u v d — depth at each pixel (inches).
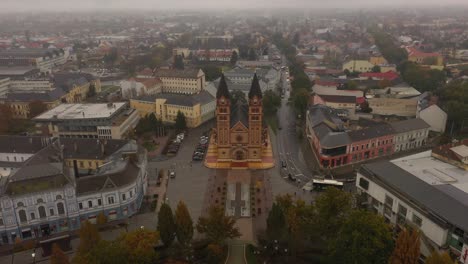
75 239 4788.4
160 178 6284.5
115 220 5157.5
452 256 4131.4
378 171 5221.5
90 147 6496.1
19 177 4751.5
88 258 3634.4
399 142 7426.2
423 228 4392.2
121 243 4010.8
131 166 5497.1
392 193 4815.5
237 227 4980.3
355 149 6879.9
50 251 4515.3
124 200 5152.6
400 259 3472.0
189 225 4375.0
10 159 6530.5
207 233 4370.1
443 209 4256.9
